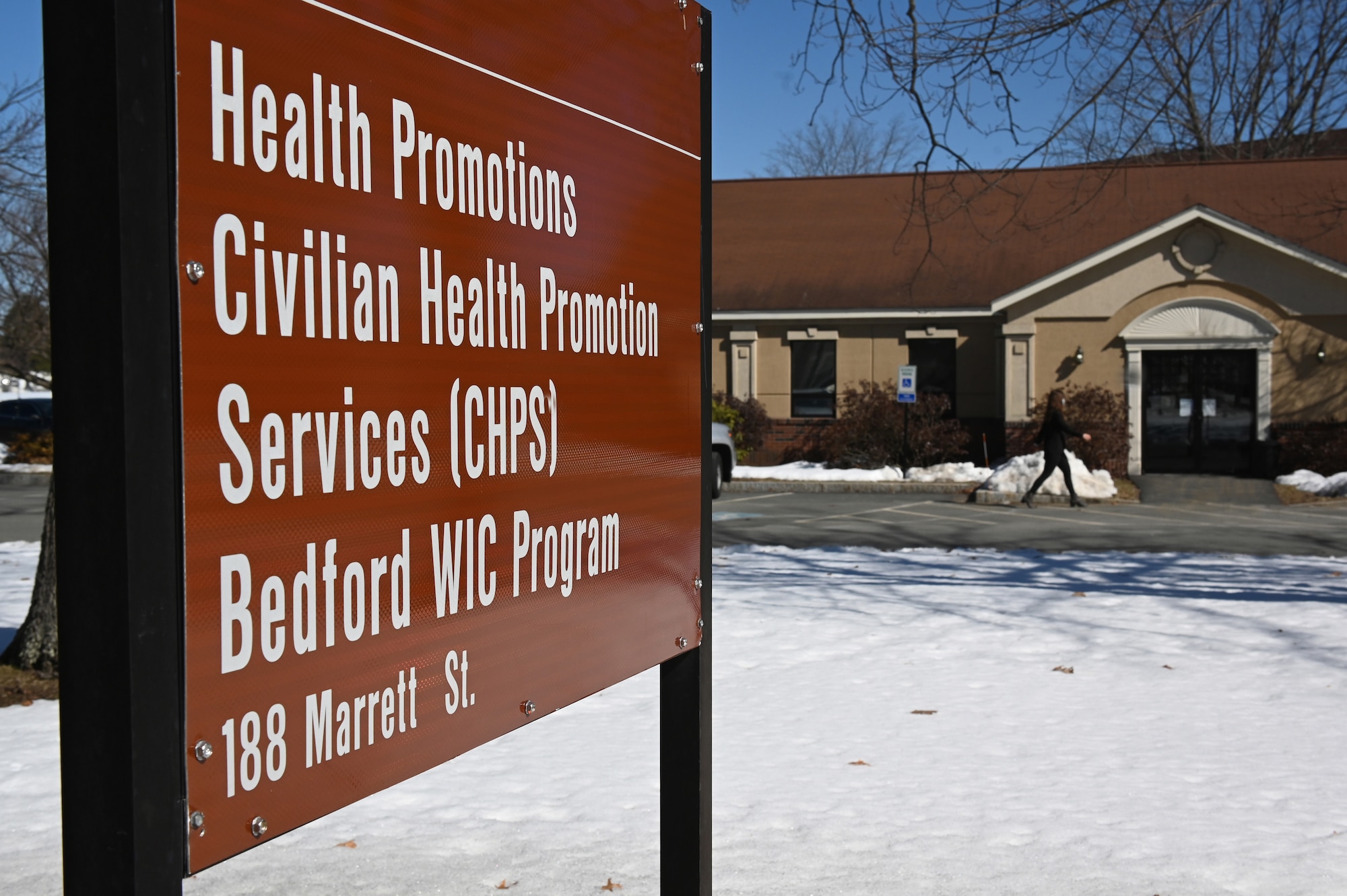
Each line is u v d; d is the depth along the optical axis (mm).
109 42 1296
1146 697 6680
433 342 1877
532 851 4223
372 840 4348
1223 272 23312
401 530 1802
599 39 2404
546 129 2207
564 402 2271
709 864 2891
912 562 12516
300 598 1597
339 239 1662
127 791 1336
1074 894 3781
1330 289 22922
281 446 1557
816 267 27953
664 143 2703
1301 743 5703
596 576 2393
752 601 10008
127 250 1314
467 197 1962
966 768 5277
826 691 6887
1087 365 24094
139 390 1334
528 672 2148
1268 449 22984
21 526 17312
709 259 2930
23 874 4055
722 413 25781
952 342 26125
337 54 1656
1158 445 24219
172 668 1393
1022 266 26656
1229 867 4016
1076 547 14062
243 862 4125
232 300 1472
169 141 1381
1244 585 10695
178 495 1399
